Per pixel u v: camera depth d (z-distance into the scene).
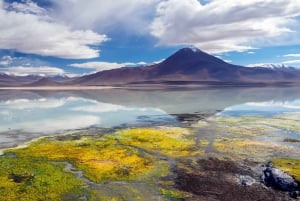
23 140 66.38
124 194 38.59
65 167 47.44
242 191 40.03
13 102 161.62
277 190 40.44
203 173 45.91
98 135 70.88
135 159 51.66
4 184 40.03
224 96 194.25
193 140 64.94
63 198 37.16
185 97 187.38
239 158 52.75
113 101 162.62
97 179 42.91
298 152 56.16
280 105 134.50
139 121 92.69
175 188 40.62
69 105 142.38
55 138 67.75
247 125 83.12
